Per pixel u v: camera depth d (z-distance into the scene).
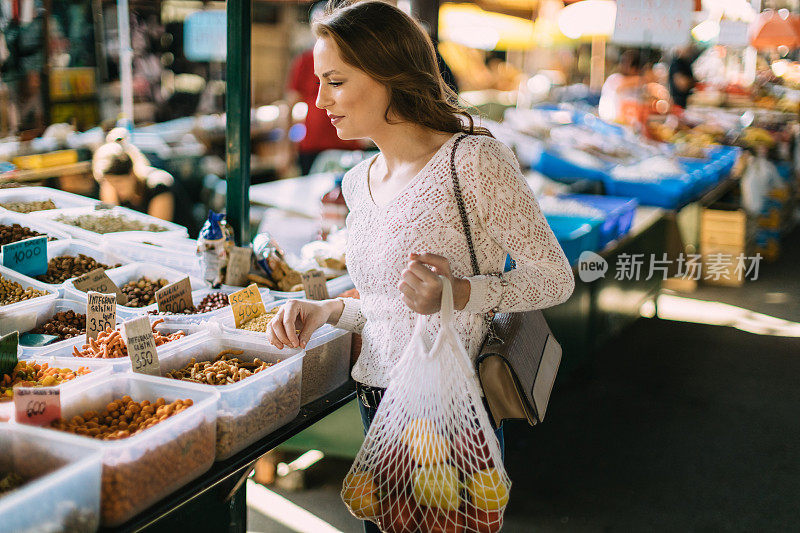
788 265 7.15
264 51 7.47
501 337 1.64
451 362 1.47
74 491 1.25
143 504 1.39
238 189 2.71
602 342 4.34
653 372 4.65
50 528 1.22
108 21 5.20
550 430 3.86
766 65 12.43
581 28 6.36
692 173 5.91
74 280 2.25
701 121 8.10
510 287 1.49
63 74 4.76
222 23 5.86
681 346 5.09
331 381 2.08
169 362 1.82
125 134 4.59
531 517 3.08
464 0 7.17
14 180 3.76
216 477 1.56
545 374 1.73
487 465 1.57
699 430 3.89
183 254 2.72
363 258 1.62
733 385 4.47
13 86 4.39
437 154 1.54
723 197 6.94
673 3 4.66
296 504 3.14
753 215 6.79
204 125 5.96
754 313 5.80
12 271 2.35
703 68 11.20
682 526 3.04
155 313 2.20
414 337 1.50
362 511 1.64
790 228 8.40
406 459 1.58
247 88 2.63
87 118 5.02
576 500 3.21
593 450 3.66
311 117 5.54
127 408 1.57
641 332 5.34
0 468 1.39
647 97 7.52
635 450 3.67
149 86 5.84
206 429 1.53
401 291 1.44
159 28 5.89
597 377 4.56
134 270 2.54
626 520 3.07
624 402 4.22
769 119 8.42
